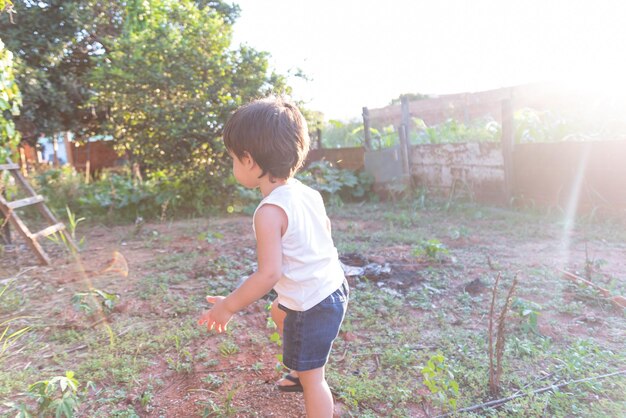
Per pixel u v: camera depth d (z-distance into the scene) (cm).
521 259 489
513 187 761
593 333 318
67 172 1031
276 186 194
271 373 277
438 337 316
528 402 238
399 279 429
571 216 679
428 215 761
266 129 184
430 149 890
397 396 247
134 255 561
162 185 875
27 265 526
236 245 589
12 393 261
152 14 922
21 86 956
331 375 270
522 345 288
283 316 232
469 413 232
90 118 1229
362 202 923
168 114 810
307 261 189
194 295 408
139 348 308
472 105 1345
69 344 322
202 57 816
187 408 247
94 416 239
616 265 461
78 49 1127
